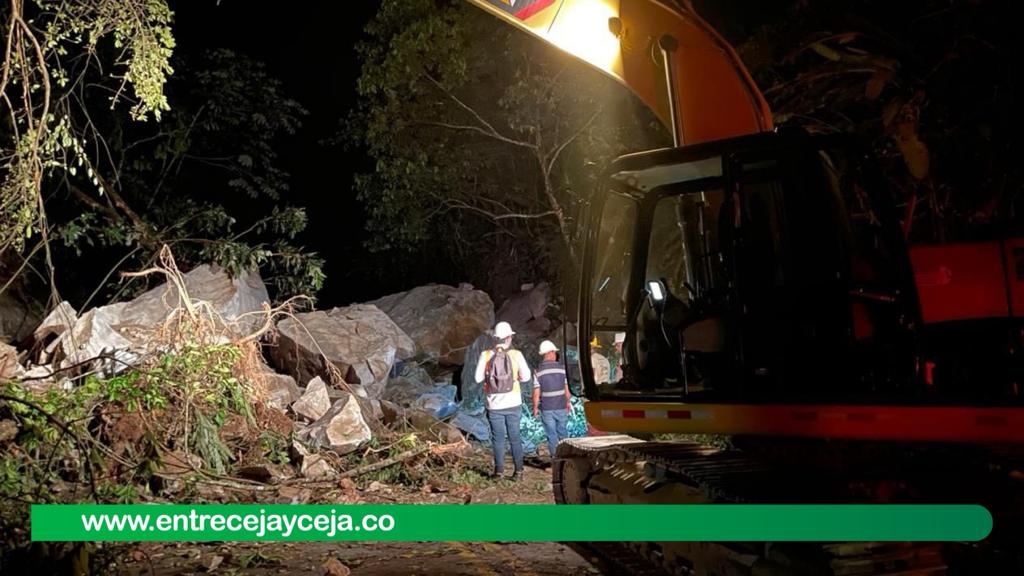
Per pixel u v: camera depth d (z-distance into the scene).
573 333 14.98
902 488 4.91
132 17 9.48
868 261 5.07
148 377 8.70
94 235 14.99
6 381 8.25
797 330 5.01
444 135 15.98
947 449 4.92
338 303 20.92
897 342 4.91
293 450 9.41
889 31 8.61
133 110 9.48
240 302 12.38
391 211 16.06
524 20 6.99
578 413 11.84
